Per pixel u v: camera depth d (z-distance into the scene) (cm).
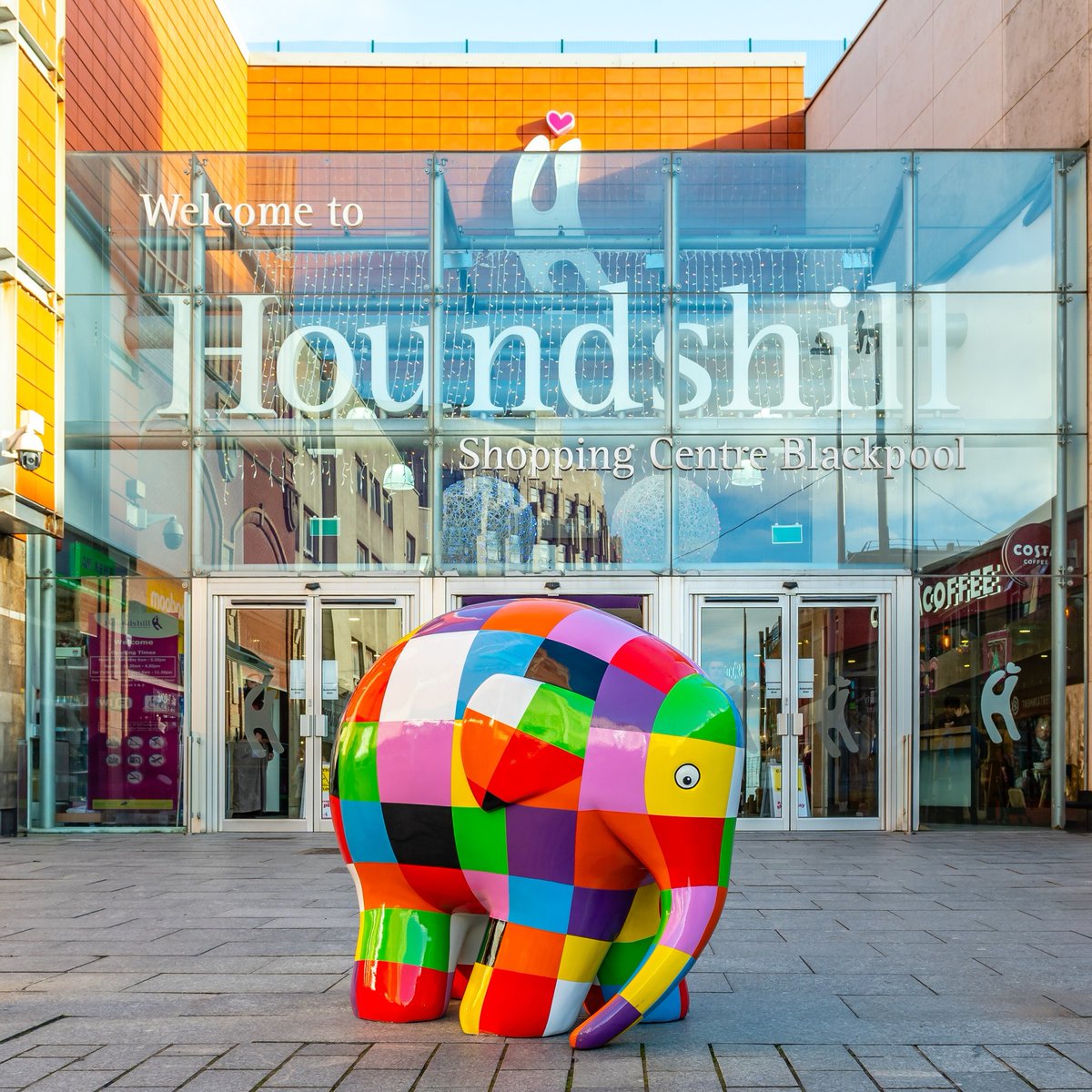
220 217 1463
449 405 1445
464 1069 423
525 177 1471
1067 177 1462
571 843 440
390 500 1434
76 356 1448
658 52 2556
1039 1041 470
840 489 1430
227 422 1442
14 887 938
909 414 1439
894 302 1452
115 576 1425
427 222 1467
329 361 1451
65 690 1412
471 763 444
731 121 2533
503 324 1455
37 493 1337
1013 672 1409
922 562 1420
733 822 430
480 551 1427
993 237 1459
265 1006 527
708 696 433
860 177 1464
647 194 1470
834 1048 457
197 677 1412
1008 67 1614
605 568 1422
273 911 806
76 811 1397
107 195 1463
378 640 1417
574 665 445
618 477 1434
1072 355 1446
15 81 1302
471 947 505
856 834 1350
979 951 660
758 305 1454
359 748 482
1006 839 1305
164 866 1077
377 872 489
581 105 2528
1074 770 1398
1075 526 1429
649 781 422
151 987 568
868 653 1410
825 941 691
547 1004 458
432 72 2528
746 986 571
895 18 1991
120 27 1877
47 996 552
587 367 1448
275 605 1423
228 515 1431
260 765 1402
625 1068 426
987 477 1433
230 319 1455
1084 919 770
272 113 2527
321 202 1468
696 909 419
